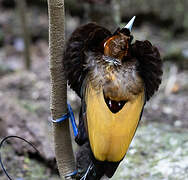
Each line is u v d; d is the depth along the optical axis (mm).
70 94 8852
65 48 3844
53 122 4238
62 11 3879
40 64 11297
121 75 3607
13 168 6512
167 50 11492
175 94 9812
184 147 6914
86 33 3789
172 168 6316
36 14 13625
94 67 3674
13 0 13953
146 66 3754
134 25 13336
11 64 11352
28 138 6949
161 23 13367
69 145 4363
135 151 6934
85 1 7562
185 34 13227
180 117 8492
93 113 3570
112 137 3506
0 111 7578
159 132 7562
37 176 6402
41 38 13078
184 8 13203
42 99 9055
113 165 3633
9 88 9547
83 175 4035
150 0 13219
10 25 13070
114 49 3627
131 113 3559
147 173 6293
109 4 7496
